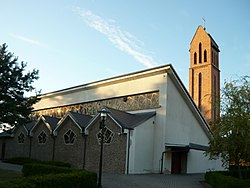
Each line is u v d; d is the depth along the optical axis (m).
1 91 19.42
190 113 28.05
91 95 30.59
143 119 23.25
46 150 27.50
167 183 16.75
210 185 16.47
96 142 22.86
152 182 16.67
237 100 15.12
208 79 53.47
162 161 23.28
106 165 21.64
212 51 55.62
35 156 28.64
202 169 27.84
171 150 24.27
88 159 23.03
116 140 21.52
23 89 20.70
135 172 21.39
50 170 14.17
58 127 26.42
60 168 13.84
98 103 29.81
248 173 19.53
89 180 12.19
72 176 10.92
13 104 19.52
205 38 55.56
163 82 24.78
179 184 16.66
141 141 22.53
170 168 24.02
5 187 7.76
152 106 25.03
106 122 22.44
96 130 23.12
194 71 55.62
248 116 14.37
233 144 14.95
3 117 19.25
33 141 29.56
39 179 9.33
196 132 28.81
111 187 13.92
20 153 30.91
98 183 13.49
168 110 24.52
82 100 31.55
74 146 24.56
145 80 26.05
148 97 25.61
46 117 29.72
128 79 27.30
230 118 14.98
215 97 16.88
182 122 26.52
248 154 14.72
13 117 19.56
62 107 34.31
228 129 14.94
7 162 27.36
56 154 26.14
